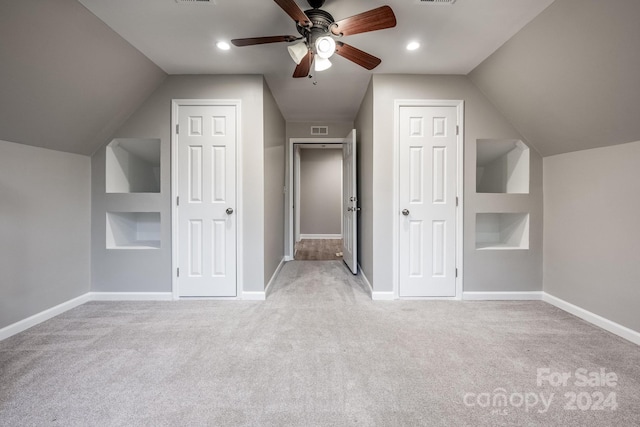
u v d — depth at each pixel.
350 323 2.31
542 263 2.84
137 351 1.87
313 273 3.85
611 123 2.01
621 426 1.27
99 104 2.42
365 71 2.77
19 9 1.58
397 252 2.85
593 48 1.75
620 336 2.08
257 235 2.85
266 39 1.85
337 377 1.61
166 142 2.81
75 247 2.64
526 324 2.29
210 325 2.27
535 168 2.82
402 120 2.82
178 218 2.83
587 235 2.36
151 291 2.84
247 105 2.81
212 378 1.60
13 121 1.99
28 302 2.22
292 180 4.64
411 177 2.84
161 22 2.00
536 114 2.49
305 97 3.45
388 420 1.30
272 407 1.38
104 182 2.80
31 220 2.25
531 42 2.07
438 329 2.20
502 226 3.25
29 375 1.61
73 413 1.34
